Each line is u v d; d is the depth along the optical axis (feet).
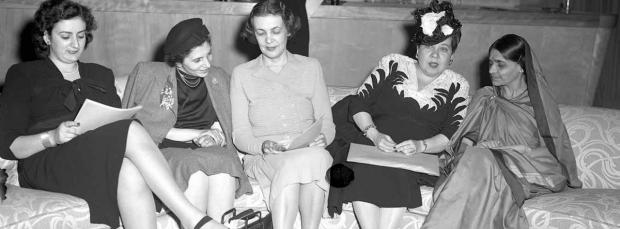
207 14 16.76
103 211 7.73
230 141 9.27
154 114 8.91
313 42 17.60
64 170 7.83
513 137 9.36
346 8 17.11
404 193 8.71
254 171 9.04
